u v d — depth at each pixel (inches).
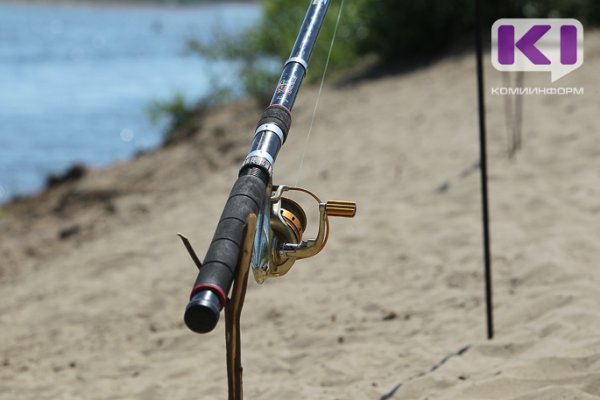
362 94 763.4
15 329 370.6
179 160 741.9
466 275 342.0
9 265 526.3
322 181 521.0
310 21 159.9
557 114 560.1
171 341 330.0
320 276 368.5
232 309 124.4
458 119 598.9
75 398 286.8
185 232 481.7
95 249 484.7
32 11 5871.1
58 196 730.8
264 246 135.3
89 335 352.2
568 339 252.2
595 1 805.9
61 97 1440.7
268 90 914.1
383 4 866.8
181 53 2247.8
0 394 298.5
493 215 408.8
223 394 270.4
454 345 275.1
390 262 372.8
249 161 138.3
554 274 318.7
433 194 457.7
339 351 287.1
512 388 227.6
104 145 1043.3
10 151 1018.1
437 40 851.4
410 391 239.5
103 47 2541.8
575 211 395.2
